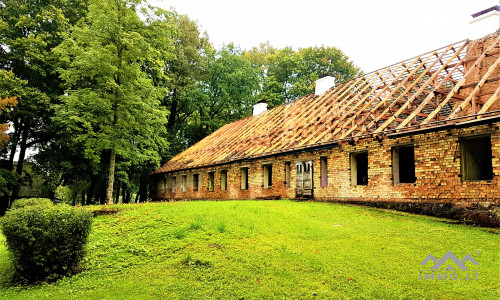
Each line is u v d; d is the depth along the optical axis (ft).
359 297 17.62
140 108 60.85
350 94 65.00
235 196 70.64
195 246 27.32
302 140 58.75
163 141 75.66
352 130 50.24
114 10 56.95
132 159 65.82
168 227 33.37
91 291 20.59
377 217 37.52
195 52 123.54
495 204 33.04
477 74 45.27
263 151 64.80
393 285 18.98
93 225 37.52
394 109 50.47
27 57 76.84
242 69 127.54
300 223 34.27
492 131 34.19
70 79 57.31
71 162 79.97
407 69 57.62
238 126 97.86
